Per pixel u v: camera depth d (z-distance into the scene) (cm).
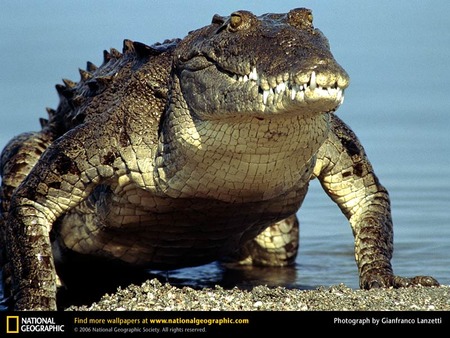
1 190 1441
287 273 1506
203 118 1113
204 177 1154
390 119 3384
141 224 1262
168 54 1271
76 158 1232
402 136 3039
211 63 1101
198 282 1434
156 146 1212
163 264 1359
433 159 2641
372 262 1279
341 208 1360
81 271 1423
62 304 1305
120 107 1248
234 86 1058
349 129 1358
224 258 1596
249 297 1095
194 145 1128
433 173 2453
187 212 1225
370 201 1336
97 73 1408
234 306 1054
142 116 1230
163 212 1234
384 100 3894
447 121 3328
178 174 1171
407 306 1050
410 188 2267
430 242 1700
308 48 1007
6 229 1230
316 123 1078
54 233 1376
